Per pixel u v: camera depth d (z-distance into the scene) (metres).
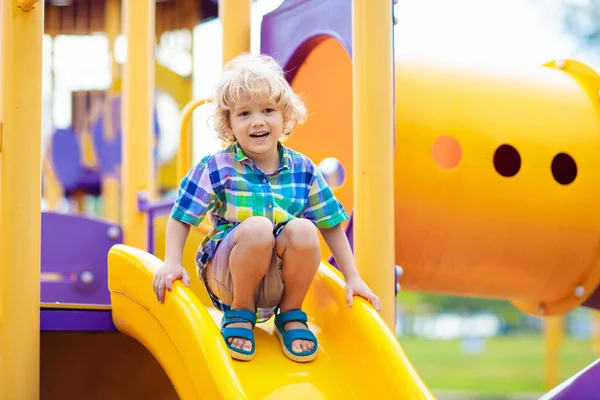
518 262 4.03
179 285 2.51
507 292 4.25
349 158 3.96
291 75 4.08
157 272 2.56
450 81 3.92
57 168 9.08
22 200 2.76
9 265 2.74
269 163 2.67
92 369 3.61
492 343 18.75
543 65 4.53
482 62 4.12
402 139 3.69
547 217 3.96
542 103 4.06
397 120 3.70
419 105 3.77
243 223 2.48
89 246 5.02
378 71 2.96
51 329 2.89
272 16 4.19
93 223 5.04
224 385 2.25
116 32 8.98
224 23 4.03
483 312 22.38
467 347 17.77
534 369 13.52
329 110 4.07
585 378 3.27
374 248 2.92
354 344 2.58
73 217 5.00
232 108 2.60
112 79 8.98
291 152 2.73
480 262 3.95
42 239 4.94
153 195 5.18
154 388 3.72
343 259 2.74
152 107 5.20
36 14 2.81
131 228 5.07
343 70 4.05
